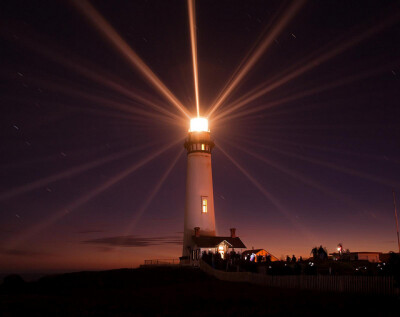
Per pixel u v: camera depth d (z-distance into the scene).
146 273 48.31
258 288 33.56
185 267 52.88
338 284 28.95
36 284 44.44
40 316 21.75
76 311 23.27
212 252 53.22
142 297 29.83
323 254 47.22
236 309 22.66
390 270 25.88
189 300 27.09
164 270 50.19
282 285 34.12
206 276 46.34
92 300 28.56
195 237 58.22
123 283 43.34
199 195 61.12
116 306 25.02
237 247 58.19
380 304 22.41
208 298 27.77
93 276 47.22
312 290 30.48
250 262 46.38
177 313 21.86
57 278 46.97
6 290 41.28
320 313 20.30
